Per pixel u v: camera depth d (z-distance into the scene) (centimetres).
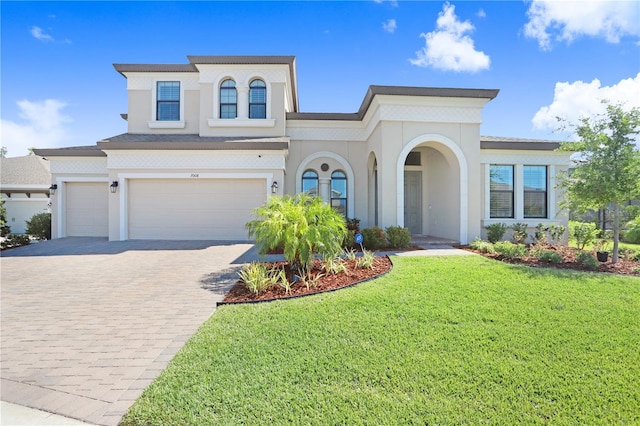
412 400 296
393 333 431
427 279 682
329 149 1600
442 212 1429
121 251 1141
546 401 296
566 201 1007
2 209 1529
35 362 379
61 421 276
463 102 1259
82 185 1616
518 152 1468
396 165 1243
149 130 1647
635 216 900
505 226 1355
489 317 481
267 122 1544
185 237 1404
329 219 758
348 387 316
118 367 366
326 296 590
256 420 271
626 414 279
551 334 427
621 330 441
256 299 592
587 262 820
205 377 333
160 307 568
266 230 714
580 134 912
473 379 327
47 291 673
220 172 1384
